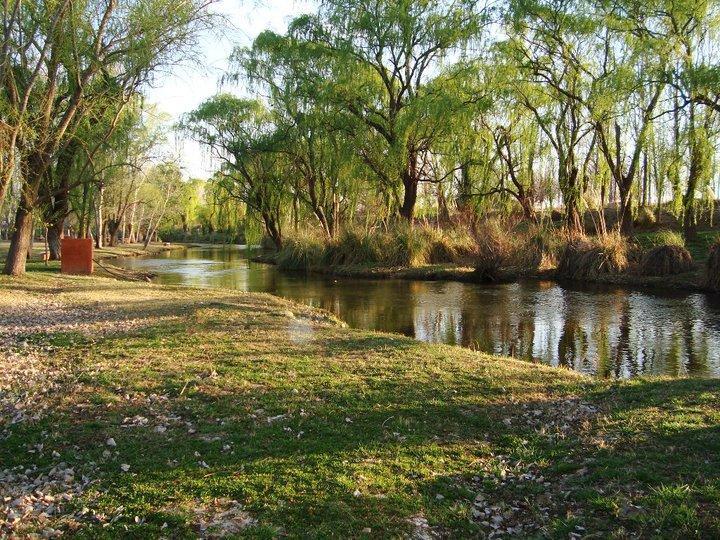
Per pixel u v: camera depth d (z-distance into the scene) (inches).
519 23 989.2
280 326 450.3
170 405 253.9
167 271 1156.5
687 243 982.4
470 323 552.4
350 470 189.9
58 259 1144.8
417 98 1039.0
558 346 454.3
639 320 554.6
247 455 201.6
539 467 197.8
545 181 1089.4
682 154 860.0
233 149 1443.2
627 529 154.9
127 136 1068.5
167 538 150.9
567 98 1008.2
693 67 833.5
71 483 181.8
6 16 578.6
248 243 1551.4
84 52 660.1
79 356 340.5
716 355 417.1
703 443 203.2
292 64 1243.2
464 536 156.0
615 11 930.7
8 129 581.0
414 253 1039.6
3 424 231.0
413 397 265.6
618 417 236.7
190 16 649.0
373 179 1143.6
